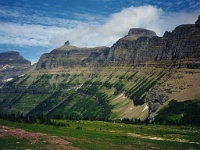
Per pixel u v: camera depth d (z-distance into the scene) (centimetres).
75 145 8700
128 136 13262
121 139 11638
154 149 9212
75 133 12500
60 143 8825
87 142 9725
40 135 10338
